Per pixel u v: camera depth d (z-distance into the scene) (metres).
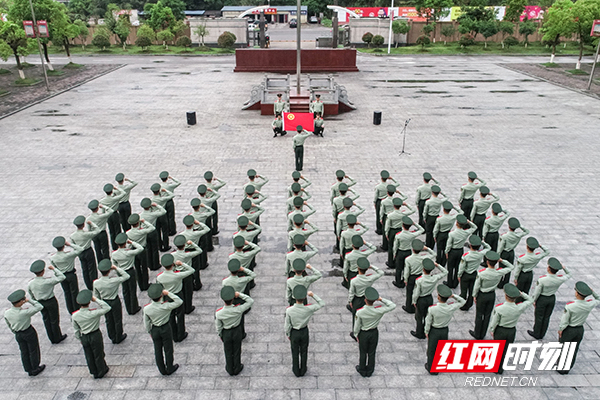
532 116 23.09
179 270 8.14
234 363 7.10
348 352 7.75
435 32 52.50
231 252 10.95
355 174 15.55
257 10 47.62
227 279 7.54
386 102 26.02
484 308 7.70
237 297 7.17
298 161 15.71
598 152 17.81
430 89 29.42
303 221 8.88
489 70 36.66
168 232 11.29
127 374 7.27
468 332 8.19
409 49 48.53
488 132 20.50
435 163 16.67
